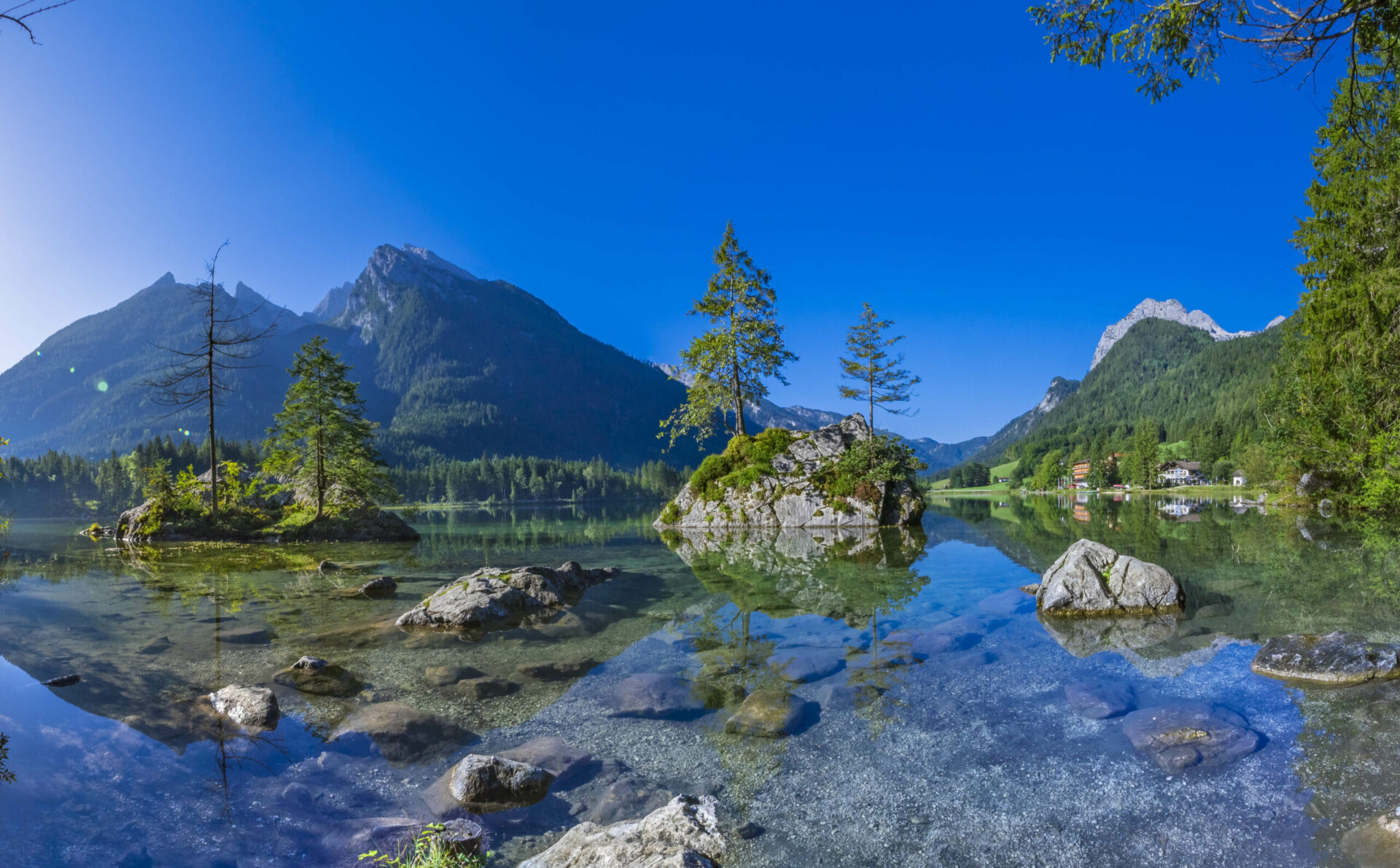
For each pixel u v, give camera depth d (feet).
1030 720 21.33
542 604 41.50
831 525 107.96
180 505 103.40
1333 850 13.58
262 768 18.37
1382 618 32.68
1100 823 15.08
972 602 40.93
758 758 19.01
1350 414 87.51
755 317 130.11
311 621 37.86
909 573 54.39
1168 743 18.94
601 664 28.73
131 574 58.44
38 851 13.85
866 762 18.56
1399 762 17.34
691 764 18.74
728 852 14.07
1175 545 66.49
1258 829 14.53
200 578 55.83
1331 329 85.97
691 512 119.96
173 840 14.52
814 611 38.99
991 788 16.87
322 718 22.30
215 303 102.78
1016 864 13.51
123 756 19.01
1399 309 77.36
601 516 217.15
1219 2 20.43
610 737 20.74
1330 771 17.02
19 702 23.48
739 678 26.20
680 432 134.31
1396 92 24.31
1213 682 24.18
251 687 23.85
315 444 111.65
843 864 13.62
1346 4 18.97
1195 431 466.29
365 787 17.40
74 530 152.35
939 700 23.40
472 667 28.40
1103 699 22.82
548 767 18.37
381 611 40.65
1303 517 97.30
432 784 17.58
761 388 133.39
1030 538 82.74
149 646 31.86
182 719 22.12
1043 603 38.17
